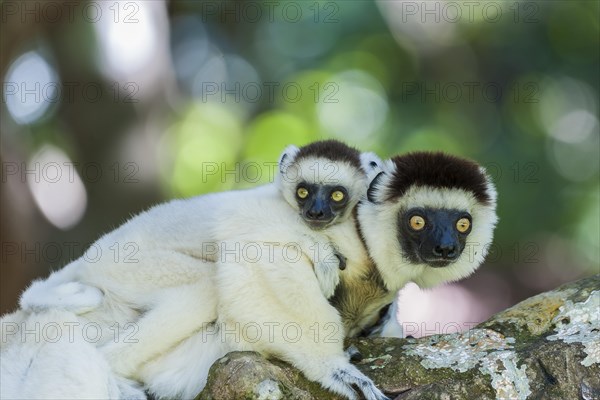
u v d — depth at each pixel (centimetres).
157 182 1528
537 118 1811
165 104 1564
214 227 598
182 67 1827
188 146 1730
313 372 541
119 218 1502
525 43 1814
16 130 1308
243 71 1838
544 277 1716
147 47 1523
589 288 583
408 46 1817
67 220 1530
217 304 578
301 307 546
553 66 1817
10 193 1227
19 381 534
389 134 1758
